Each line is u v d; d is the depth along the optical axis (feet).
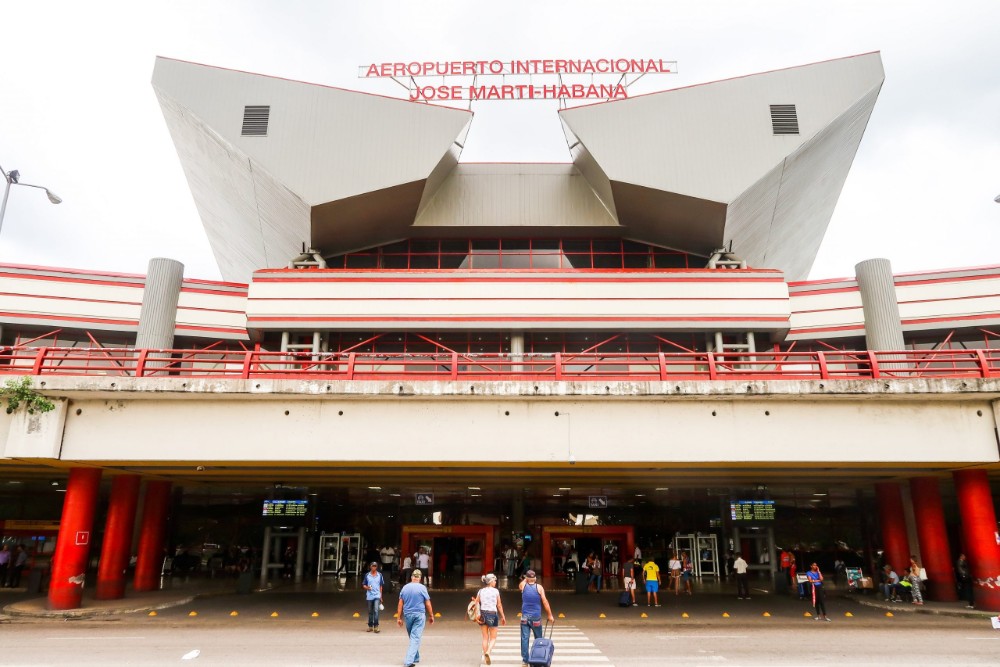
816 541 107.86
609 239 128.36
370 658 43.39
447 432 57.77
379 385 57.36
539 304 112.88
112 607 66.80
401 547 102.12
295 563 103.45
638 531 109.50
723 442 57.41
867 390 56.85
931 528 73.46
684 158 112.37
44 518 106.93
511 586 93.86
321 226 116.47
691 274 113.60
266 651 45.85
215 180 132.67
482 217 123.34
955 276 112.88
